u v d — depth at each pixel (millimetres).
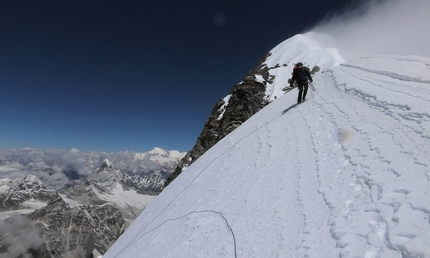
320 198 5691
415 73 12383
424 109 7266
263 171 9906
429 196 3674
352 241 3734
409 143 5883
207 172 15203
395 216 3654
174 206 13594
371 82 13633
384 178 4898
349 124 9539
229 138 20719
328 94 16266
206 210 9805
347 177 5898
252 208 7516
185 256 7441
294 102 19250
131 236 15016
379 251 3311
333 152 8008
